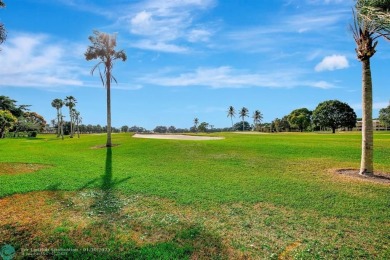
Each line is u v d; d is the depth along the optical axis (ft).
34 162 71.97
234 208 34.55
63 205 36.42
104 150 97.76
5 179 51.06
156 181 48.32
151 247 24.95
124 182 48.01
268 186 43.57
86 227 29.37
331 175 49.39
